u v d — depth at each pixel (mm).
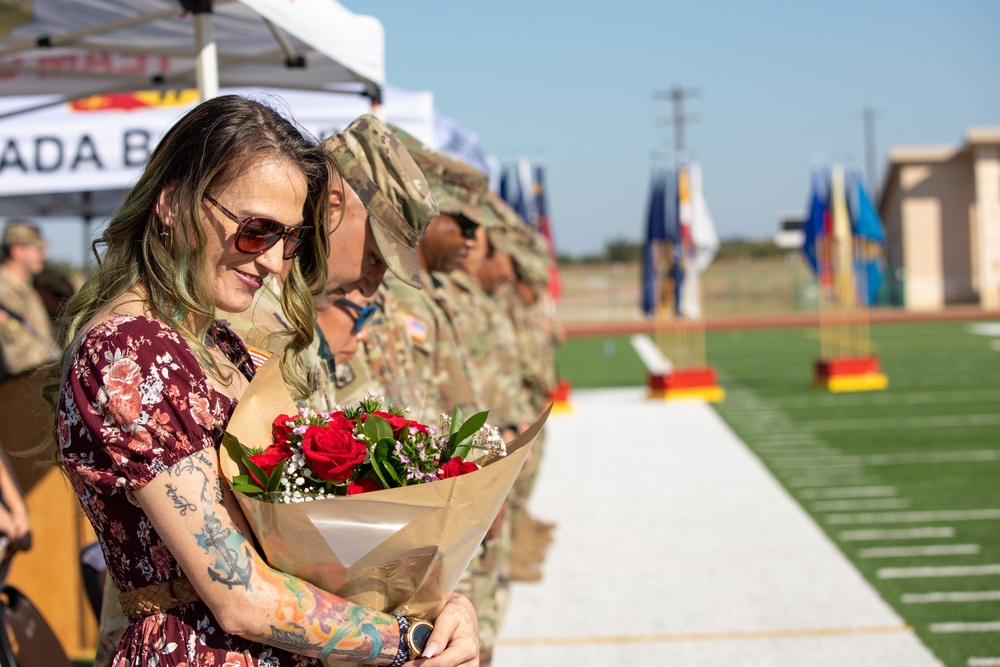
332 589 1740
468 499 1711
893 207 40812
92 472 1585
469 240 4129
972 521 7551
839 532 7371
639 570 6574
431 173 3902
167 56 4180
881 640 5137
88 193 8266
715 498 8617
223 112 1697
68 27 4094
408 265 2455
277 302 2389
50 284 7648
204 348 1716
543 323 8828
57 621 4949
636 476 9656
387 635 1746
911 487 8781
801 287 43625
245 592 1587
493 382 5164
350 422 1819
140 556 1654
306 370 2230
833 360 16219
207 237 1675
